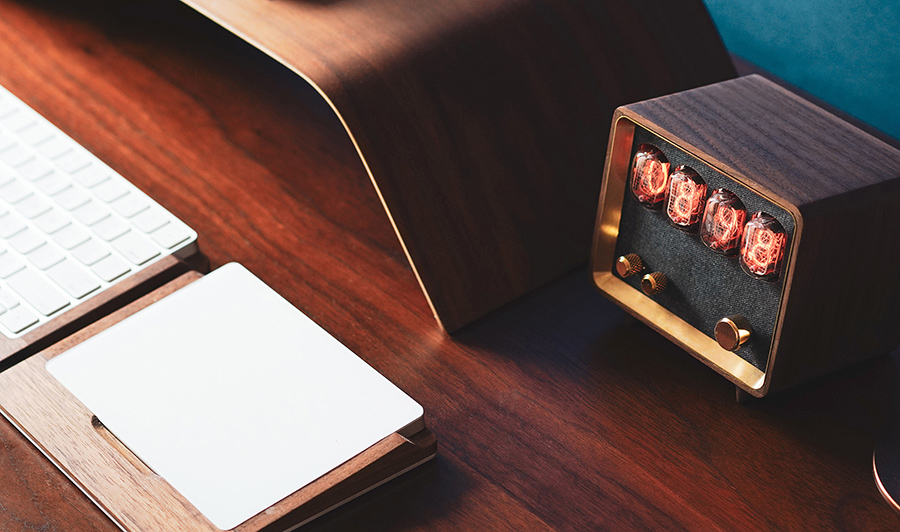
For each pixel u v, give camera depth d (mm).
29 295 1047
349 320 1063
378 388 989
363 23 1073
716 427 1000
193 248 1083
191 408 979
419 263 1041
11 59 1262
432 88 1055
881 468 963
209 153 1182
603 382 1026
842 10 1177
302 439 965
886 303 1000
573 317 1069
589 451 988
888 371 1032
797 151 983
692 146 980
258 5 1087
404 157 1039
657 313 1039
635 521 954
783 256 959
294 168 1172
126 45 1284
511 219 1076
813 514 957
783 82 1236
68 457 962
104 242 1079
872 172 969
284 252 1106
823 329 985
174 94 1234
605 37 1123
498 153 1073
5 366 1016
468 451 988
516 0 1104
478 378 1029
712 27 1171
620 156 1022
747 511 958
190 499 940
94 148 1181
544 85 1094
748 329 992
